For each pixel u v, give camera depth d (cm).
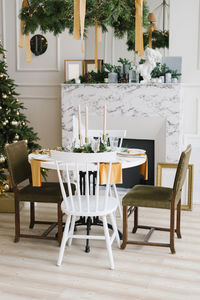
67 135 541
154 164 523
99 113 522
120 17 309
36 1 285
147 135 511
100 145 341
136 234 381
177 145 497
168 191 348
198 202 493
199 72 502
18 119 490
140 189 353
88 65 534
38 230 394
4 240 365
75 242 360
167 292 268
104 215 304
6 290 270
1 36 574
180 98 488
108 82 515
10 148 352
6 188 460
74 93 529
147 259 323
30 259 322
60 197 343
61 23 315
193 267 308
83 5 255
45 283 280
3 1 565
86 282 282
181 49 503
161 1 498
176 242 360
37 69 567
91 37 528
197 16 494
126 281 284
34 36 561
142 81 499
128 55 511
